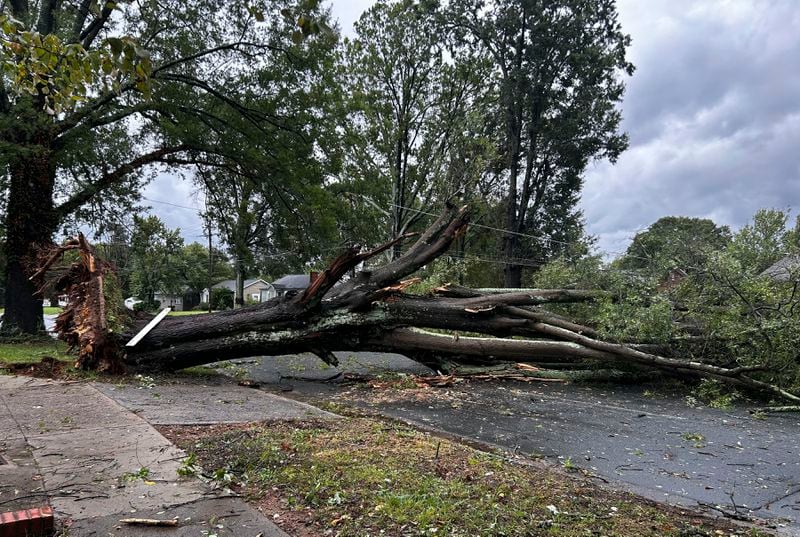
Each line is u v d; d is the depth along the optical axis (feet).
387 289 27.02
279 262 112.57
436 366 30.71
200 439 13.44
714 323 28.99
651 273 35.12
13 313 47.57
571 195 108.06
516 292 34.65
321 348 27.61
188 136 49.16
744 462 15.69
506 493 10.63
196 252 164.55
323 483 10.39
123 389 20.62
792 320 25.84
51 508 8.59
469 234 105.50
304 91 53.16
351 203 78.13
